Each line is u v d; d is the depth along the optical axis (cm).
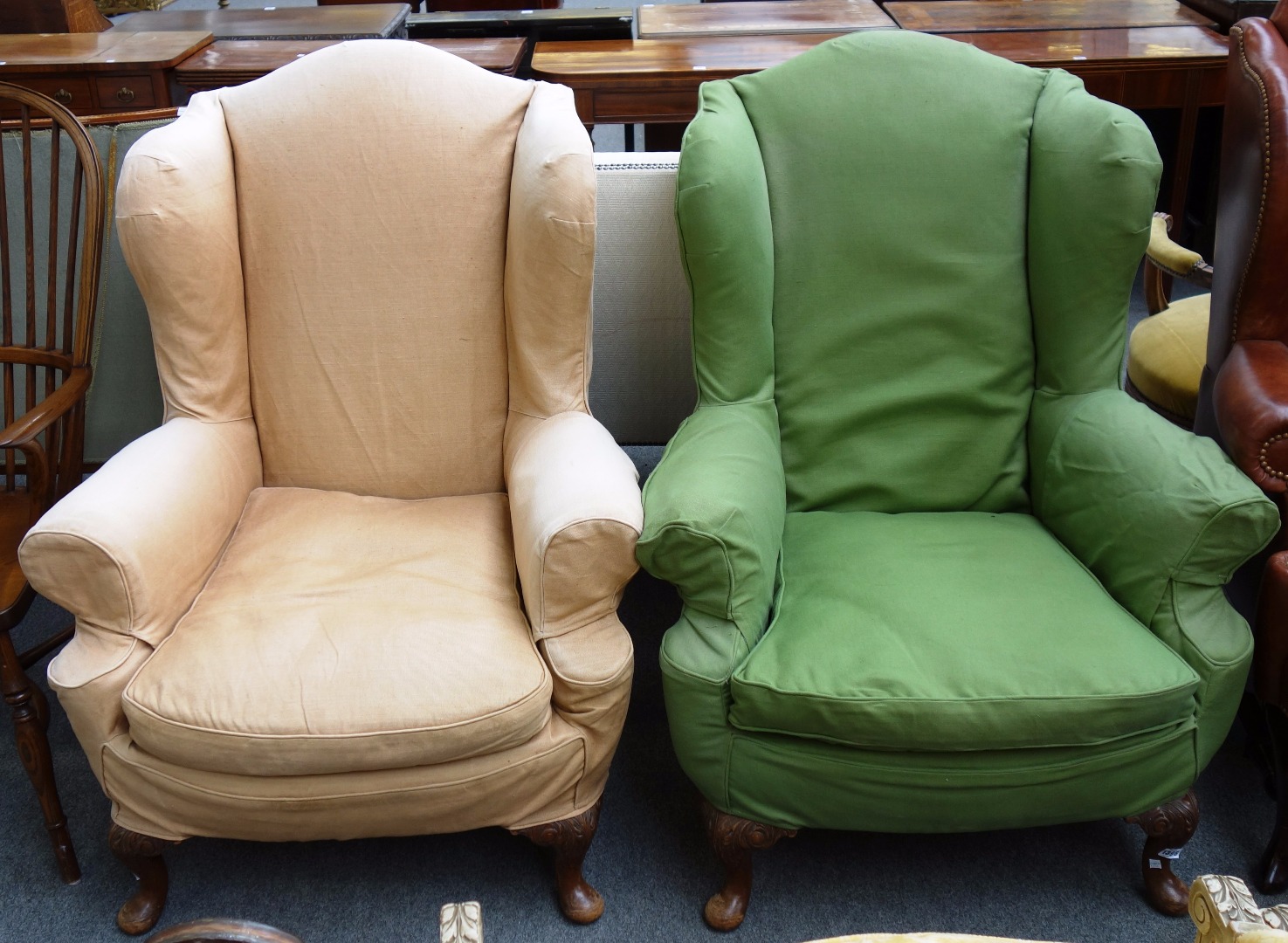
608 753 148
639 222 198
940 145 173
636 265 202
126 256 161
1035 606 148
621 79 274
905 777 140
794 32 301
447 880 164
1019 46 278
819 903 159
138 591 140
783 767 142
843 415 176
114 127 197
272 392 177
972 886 161
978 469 177
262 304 175
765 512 151
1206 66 272
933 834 171
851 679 137
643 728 192
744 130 172
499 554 162
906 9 316
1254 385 155
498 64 279
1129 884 161
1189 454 150
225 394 172
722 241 162
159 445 159
